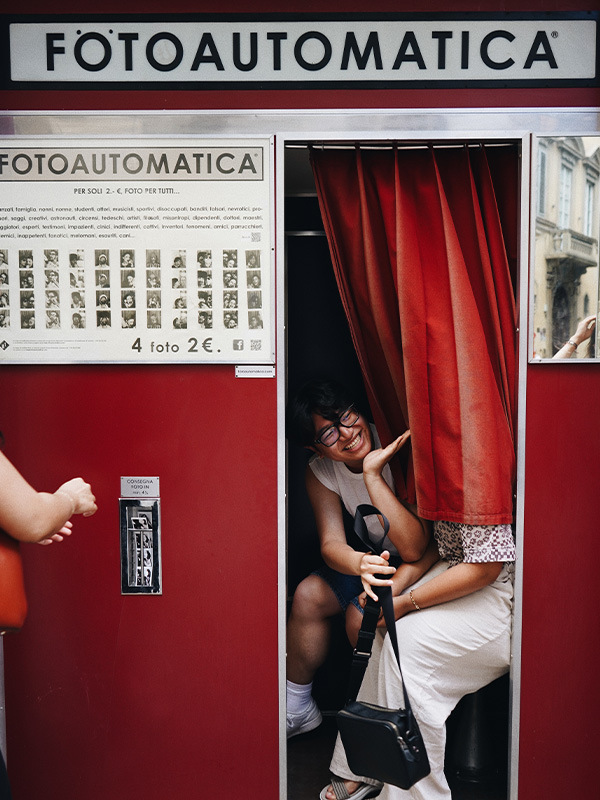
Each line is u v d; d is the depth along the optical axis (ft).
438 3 6.89
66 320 7.08
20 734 7.39
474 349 6.86
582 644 7.23
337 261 7.30
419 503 7.13
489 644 7.18
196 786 7.39
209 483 7.22
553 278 7.02
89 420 7.19
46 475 7.23
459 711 8.80
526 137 6.90
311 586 8.52
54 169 6.97
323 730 9.23
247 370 7.11
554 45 6.91
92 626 7.30
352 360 9.52
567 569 7.20
